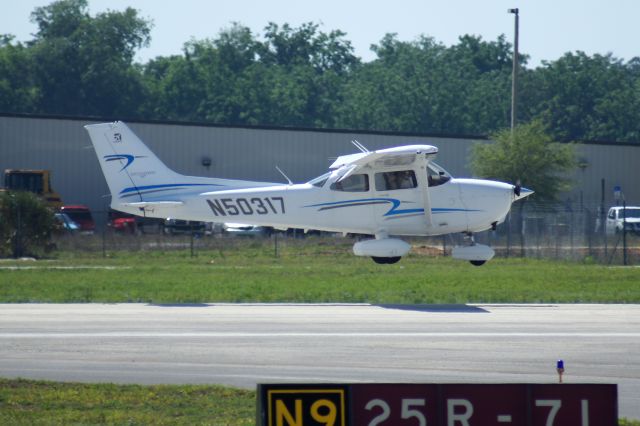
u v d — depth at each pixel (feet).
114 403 124.26
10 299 227.40
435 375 141.49
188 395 128.36
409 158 262.67
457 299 231.91
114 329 179.63
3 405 122.83
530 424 89.92
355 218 272.10
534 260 364.79
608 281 280.92
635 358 154.71
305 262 353.51
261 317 197.06
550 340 170.09
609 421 89.61
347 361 151.23
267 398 90.43
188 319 193.26
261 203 277.03
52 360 151.12
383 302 225.97
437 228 271.90
